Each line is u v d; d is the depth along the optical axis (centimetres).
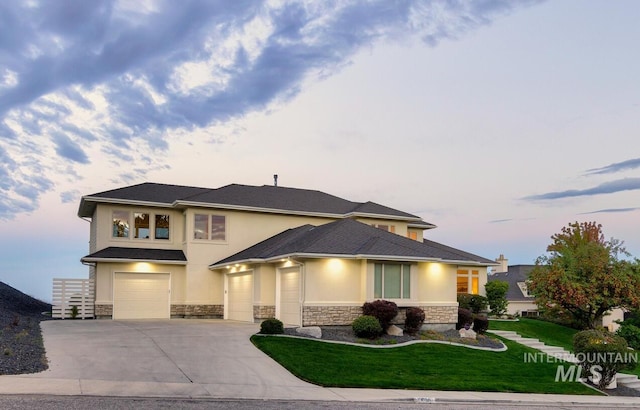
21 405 891
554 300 2970
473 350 1905
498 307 3253
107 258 2603
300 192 3347
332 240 2150
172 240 2902
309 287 2005
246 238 2920
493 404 1220
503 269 4562
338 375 1387
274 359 1508
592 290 2864
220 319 2720
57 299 2597
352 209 3238
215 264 2758
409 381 1391
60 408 888
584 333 1730
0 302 2656
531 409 1216
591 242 3052
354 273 2075
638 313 3262
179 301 2789
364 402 1120
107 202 2753
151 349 1556
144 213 2856
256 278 2388
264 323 1880
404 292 2108
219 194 2959
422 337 2009
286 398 1108
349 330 2017
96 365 1307
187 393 1088
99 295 2641
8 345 1452
